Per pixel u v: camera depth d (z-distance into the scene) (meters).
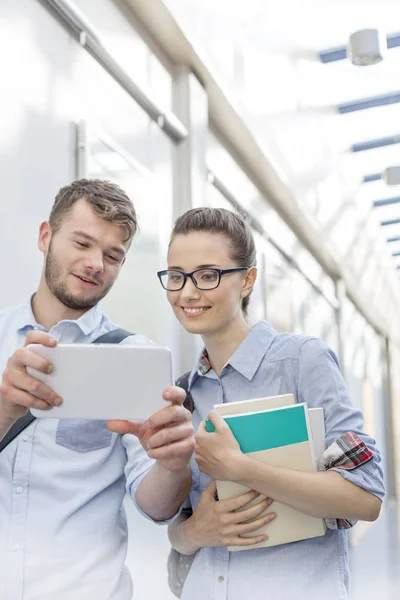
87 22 3.12
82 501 1.67
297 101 6.92
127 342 1.85
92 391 1.48
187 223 1.83
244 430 1.68
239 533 1.68
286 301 7.04
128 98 3.73
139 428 1.53
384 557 8.43
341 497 1.62
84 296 1.81
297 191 6.99
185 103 4.56
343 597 1.68
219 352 1.89
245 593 1.70
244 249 1.85
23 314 1.86
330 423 1.75
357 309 12.80
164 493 1.65
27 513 1.64
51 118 2.88
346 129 8.91
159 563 3.59
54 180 2.87
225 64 4.92
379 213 12.15
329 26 7.03
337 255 9.34
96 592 1.64
